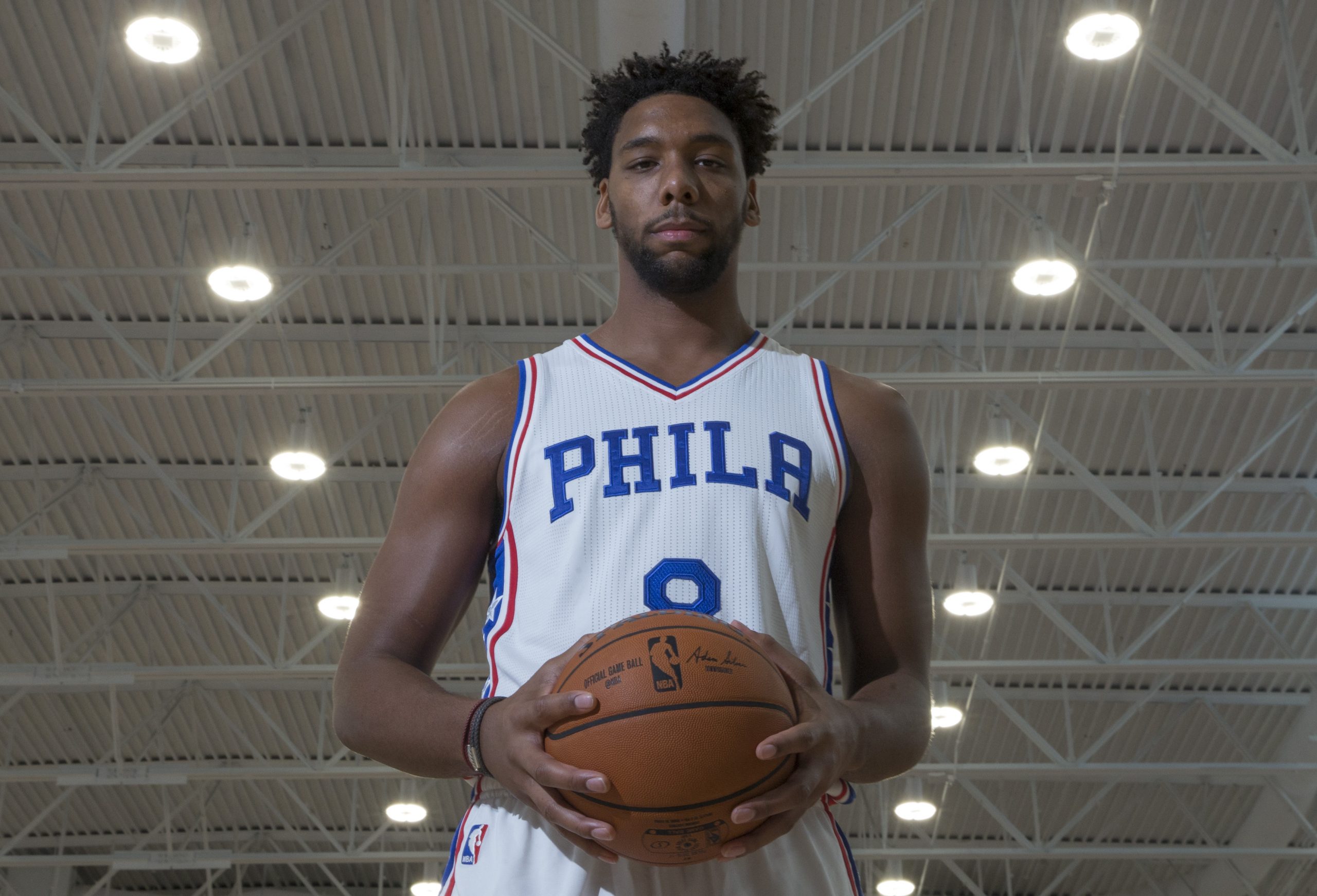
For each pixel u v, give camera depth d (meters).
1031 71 9.06
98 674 14.73
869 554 1.96
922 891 25.44
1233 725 19.34
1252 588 16.39
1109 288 10.48
